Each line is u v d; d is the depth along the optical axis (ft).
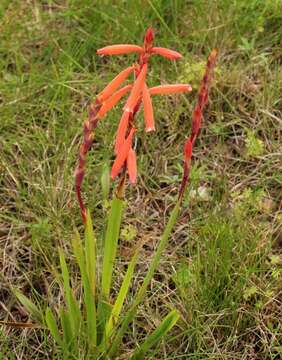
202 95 2.63
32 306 3.43
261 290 3.84
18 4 5.36
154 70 4.90
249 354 3.72
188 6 5.39
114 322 3.33
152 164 4.55
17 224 4.17
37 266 3.98
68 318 3.34
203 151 4.64
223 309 3.76
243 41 4.99
